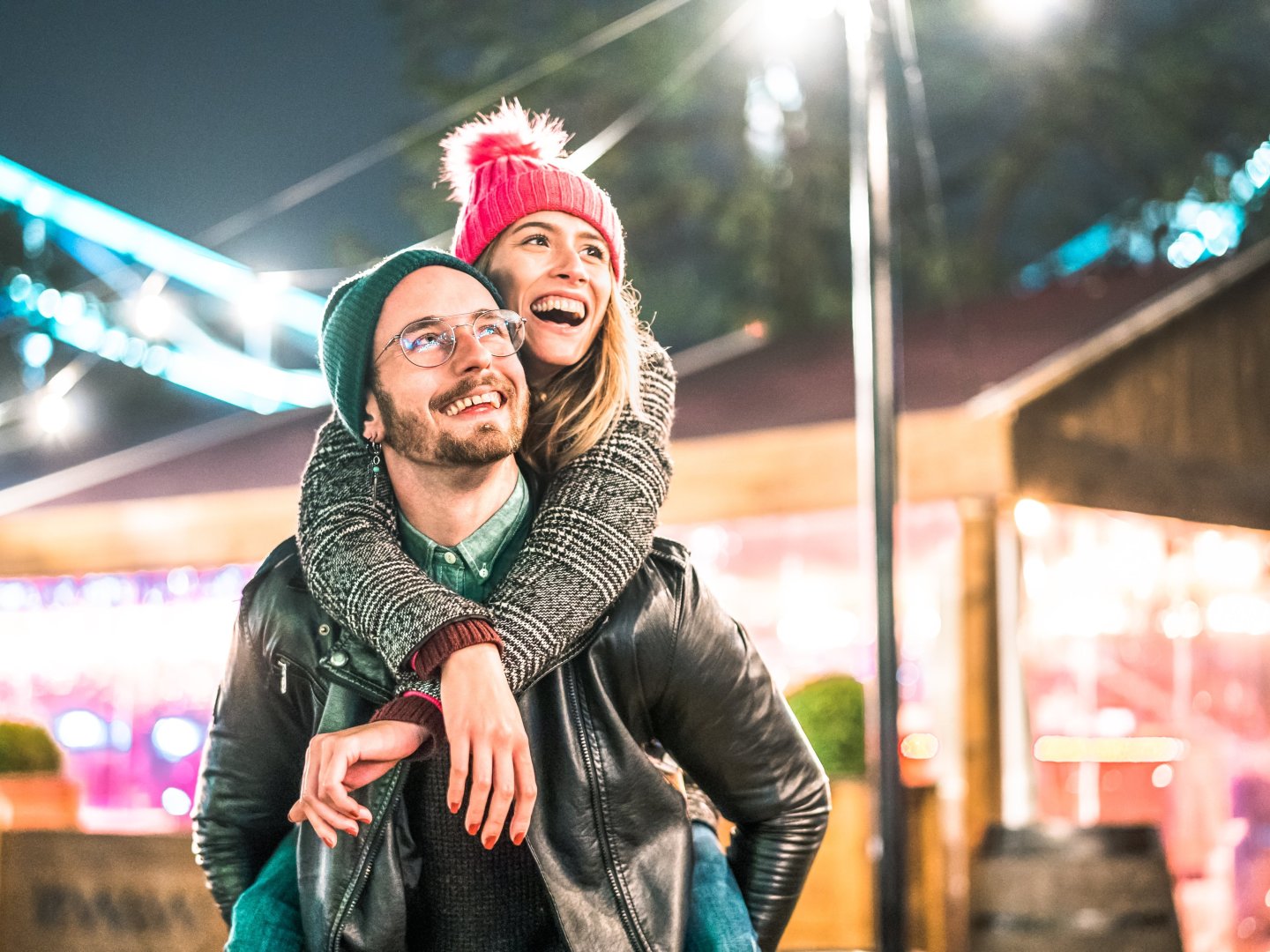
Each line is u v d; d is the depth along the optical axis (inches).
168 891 193.2
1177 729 307.6
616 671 72.0
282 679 72.9
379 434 70.5
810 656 302.5
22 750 280.4
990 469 231.5
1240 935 267.1
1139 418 275.6
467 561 71.7
